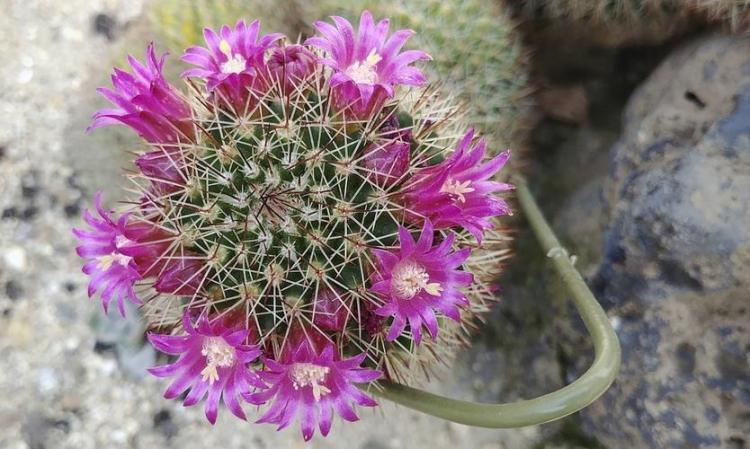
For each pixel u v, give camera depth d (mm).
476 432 228
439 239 138
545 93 243
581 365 212
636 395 191
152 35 196
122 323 244
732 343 176
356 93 137
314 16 196
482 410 139
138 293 167
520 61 211
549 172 246
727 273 174
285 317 130
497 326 234
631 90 240
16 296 251
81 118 220
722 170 177
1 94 275
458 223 134
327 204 132
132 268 132
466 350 234
